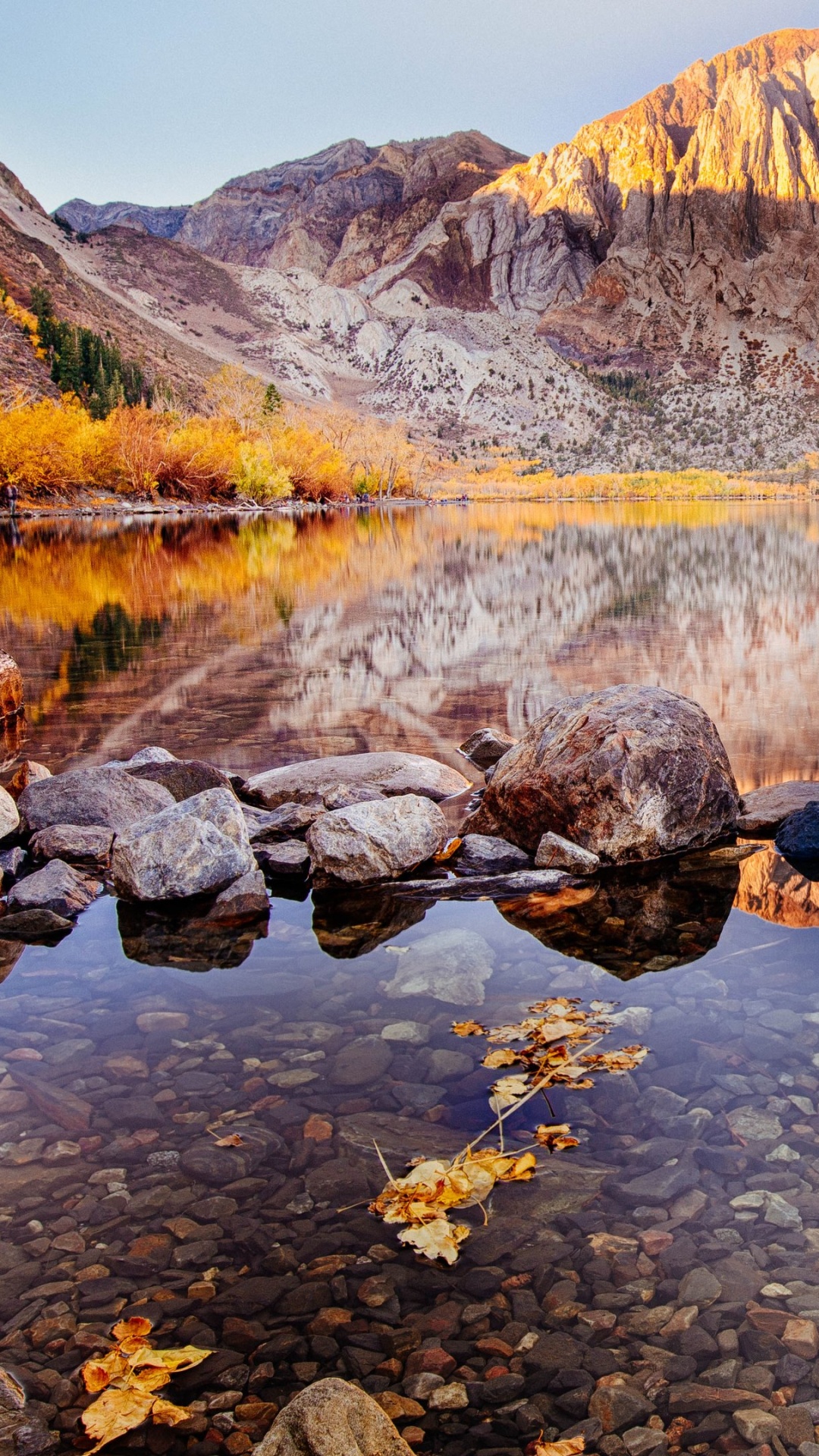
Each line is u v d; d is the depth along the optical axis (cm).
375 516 6531
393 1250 218
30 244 19025
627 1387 179
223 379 10456
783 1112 265
